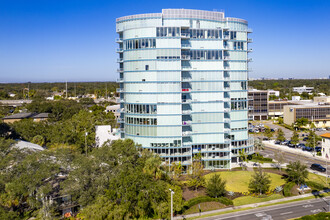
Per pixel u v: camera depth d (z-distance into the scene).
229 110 79.94
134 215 48.25
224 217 51.28
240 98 83.19
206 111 78.00
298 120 136.12
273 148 105.88
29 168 49.97
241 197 60.31
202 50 76.88
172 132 74.00
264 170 78.56
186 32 75.94
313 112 144.50
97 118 133.00
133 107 75.50
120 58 82.19
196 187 62.44
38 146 84.62
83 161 51.41
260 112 166.12
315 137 103.56
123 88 81.62
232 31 81.00
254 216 51.38
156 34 72.25
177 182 60.50
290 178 70.81
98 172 51.22
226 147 79.19
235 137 83.25
